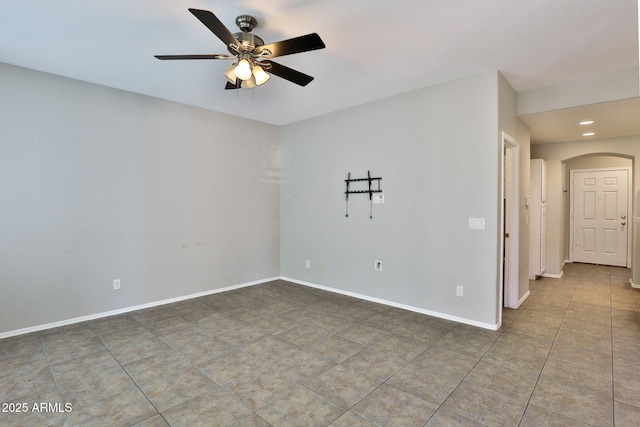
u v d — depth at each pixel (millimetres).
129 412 2002
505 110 3467
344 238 4566
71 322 3453
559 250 5539
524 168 4258
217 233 4664
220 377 2404
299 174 5160
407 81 3547
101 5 2158
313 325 3422
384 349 2857
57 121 3355
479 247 3361
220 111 4637
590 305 4035
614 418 1933
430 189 3697
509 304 3963
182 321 3539
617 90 3266
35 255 3246
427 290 3748
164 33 2531
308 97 4043
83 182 3527
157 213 4078
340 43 2697
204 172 4508
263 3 2145
